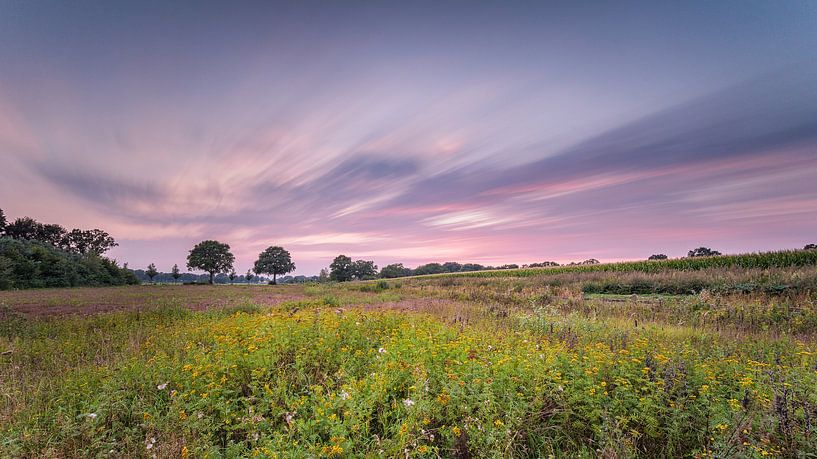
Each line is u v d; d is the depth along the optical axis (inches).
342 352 242.4
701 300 545.0
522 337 315.0
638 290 802.8
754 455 124.3
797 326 406.9
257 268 4092.0
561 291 805.9
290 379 207.2
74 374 221.1
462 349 223.5
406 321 352.2
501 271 2108.8
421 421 151.0
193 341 297.4
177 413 162.7
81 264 2015.3
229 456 139.9
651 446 154.3
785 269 736.3
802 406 150.0
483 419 154.9
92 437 155.6
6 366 257.6
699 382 188.1
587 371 183.2
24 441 147.6
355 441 140.2
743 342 323.0
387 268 4222.4
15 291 1310.3
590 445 155.2
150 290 1462.8
